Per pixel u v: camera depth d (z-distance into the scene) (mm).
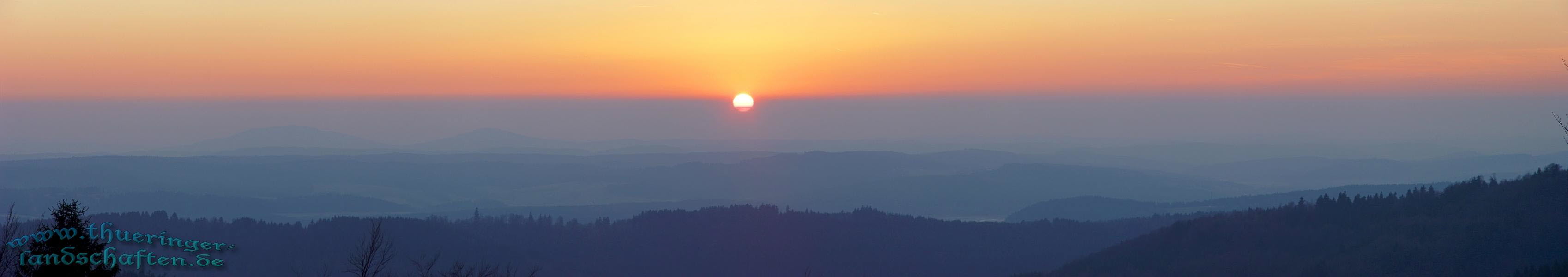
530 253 119188
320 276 89500
